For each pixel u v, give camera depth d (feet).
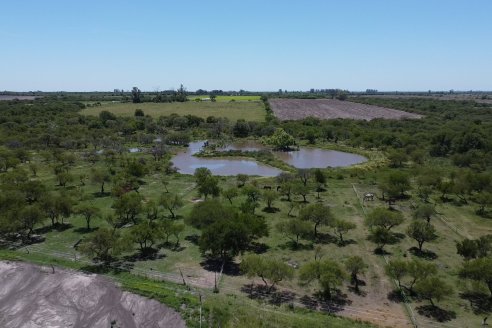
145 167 344.28
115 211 230.07
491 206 253.44
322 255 187.52
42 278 159.43
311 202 268.00
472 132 451.94
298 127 604.90
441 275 168.25
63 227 221.87
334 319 134.62
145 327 131.34
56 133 508.94
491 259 156.25
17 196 230.27
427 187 286.66
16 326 134.00
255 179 327.06
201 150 484.74
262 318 131.85
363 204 263.90
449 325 133.90
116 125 609.42
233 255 178.60
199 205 212.64
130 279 159.94
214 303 139.85
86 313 138.82
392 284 161.48
